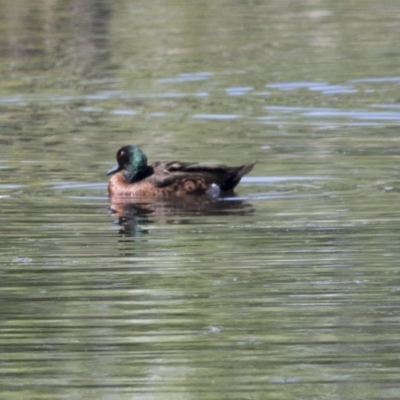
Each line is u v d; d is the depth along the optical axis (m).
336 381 10.21
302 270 13.45
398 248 14.19
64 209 16.52
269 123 22.59
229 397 9.89
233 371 10.48
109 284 13.06
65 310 12.20
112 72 28.78
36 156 19.92
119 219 15.95
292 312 12.04
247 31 34.47
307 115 23.28
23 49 32.16
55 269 13.65
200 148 20.50
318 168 18.62
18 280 13.25
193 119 23.23
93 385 10.22
